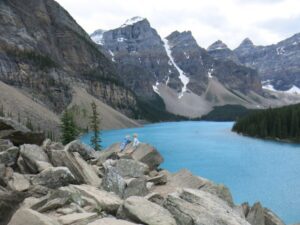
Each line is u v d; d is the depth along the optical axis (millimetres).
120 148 22922
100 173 16406
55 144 17281
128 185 14211
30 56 189875
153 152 21250
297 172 59438
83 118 174375
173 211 11453
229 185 50281
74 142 18125
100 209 11289
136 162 17281
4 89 139000
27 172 14094
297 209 38188
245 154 83125
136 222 10625
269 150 91000
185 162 71438
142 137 133500
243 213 17000
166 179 17984
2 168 12852
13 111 123938
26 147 14758
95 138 68188
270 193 45344
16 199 10797
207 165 67625
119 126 193875
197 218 11094
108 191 13758
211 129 179125
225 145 102562
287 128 118250
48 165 14211
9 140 15820
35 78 181000
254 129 129625
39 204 10781
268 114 130125
